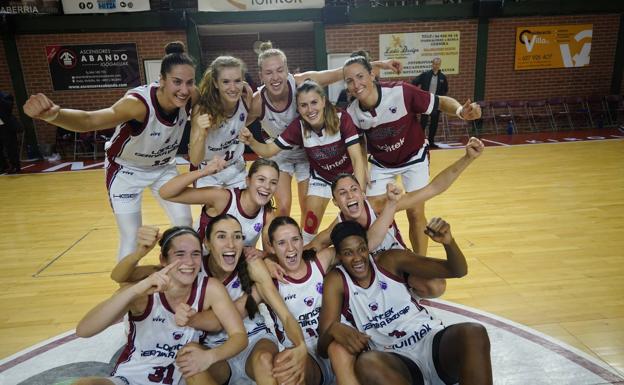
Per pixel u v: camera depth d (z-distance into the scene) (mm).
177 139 2840
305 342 2131
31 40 9062
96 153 9391
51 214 5555
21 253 4297
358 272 2178
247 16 9117
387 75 9883
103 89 9406
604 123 10656
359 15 9406
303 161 3547
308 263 2354
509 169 7035
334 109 3057
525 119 10500
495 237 4281
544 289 3230
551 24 9961
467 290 3250
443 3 10133
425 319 2223
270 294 2197
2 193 6664
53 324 2975
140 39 9234
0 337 2826
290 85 3230
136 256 2055
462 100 10211
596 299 3066
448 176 2498
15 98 9250
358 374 1882
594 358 2398
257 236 2697
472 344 1847
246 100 3117
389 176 3461
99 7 8891
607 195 5527
